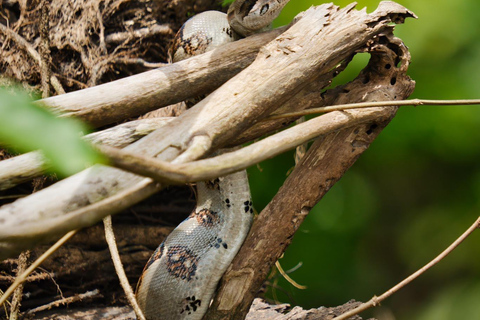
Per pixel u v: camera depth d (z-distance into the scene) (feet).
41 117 2.81
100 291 6.12
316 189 5.61
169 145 5.33
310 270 9.61
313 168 5.62
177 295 5.71
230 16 5.76
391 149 9.48
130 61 6.12
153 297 5.74
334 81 8.38
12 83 6.11
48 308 5.97
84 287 6.09
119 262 5.62
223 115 5.40
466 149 9.16
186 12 6.20
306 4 8.77
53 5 6.19
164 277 5.74
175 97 5.57
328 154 5.62
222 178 5.79
